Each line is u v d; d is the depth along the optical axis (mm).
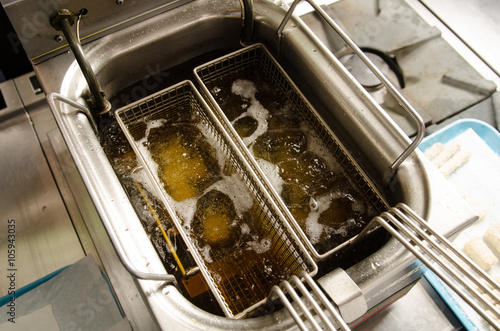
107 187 506
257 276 547
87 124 548
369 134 555
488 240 649
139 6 592
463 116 726
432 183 519
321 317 380
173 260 553
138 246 476
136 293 608
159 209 586
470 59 764
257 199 562
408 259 476
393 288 533
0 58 762
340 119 596
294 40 614
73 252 643
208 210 589
